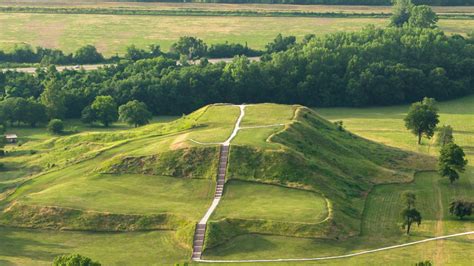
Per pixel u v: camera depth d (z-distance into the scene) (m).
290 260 161.62
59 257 144.00
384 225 180.00
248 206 179.38
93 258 162.62
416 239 173.62
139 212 176.75
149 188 189.25
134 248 166.75
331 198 185.25
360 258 163.38
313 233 170.00
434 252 167.00
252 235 169.12
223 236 167.75
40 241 170.38
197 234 167.38
